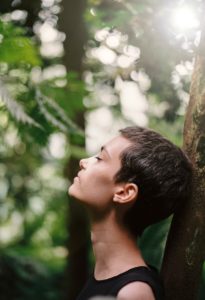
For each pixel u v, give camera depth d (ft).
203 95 4.15
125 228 4.03
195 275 4.22
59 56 10.91
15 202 21.43
